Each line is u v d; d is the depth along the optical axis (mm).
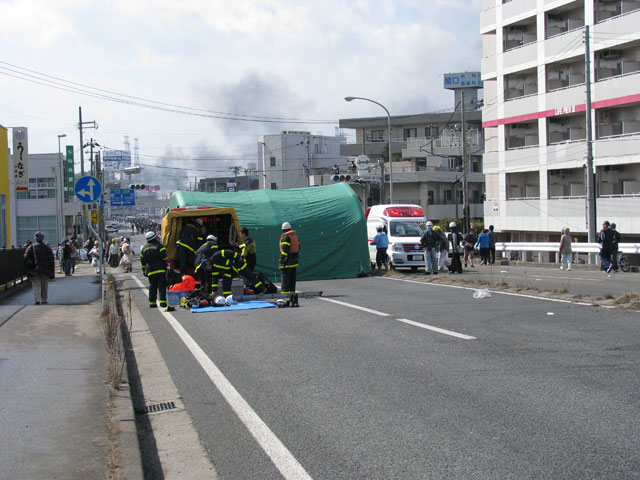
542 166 40906
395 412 6465
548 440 5473
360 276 23672
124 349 10102
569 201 38656
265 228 22484
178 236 18859
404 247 25719
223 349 10164
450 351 9250
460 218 59938
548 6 39969
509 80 43938
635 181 35438
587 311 12516
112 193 63594
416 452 5340
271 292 17578
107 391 7410
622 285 18250
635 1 36344
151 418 6746
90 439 5703
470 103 72750
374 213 28750
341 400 6996
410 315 12891
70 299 17828
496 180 45469
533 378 7551
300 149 81188
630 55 36344
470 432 5758
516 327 11008
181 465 5375
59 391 7410
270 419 6461
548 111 40281
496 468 4914
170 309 15211
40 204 65375
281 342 10523
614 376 7535
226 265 15672
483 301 14680
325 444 5660
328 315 13391
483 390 7117
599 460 4992
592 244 28156
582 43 37438
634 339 9617
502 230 44250
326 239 23250
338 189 24969
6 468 4996
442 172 63219
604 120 37250
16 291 20578
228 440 5938
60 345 10406
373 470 5008
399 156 69250
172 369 8922
